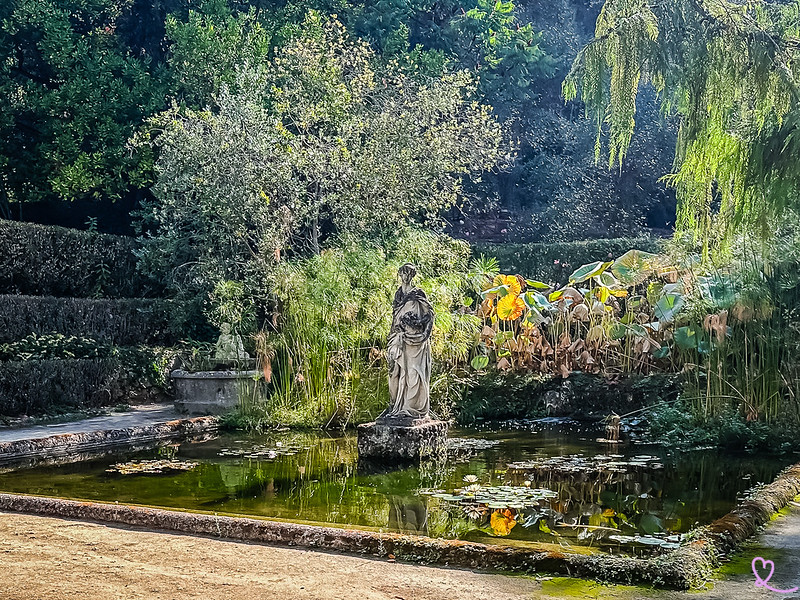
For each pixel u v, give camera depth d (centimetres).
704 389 1030
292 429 1054
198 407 1146
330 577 393
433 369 1138
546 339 1271
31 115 1712
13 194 1714
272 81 1650
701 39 802
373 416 1064
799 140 838
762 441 891
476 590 374
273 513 564
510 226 2091
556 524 530
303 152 1438
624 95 820
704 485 677
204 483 686
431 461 798
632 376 1152
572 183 2055
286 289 1099
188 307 1493
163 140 1581
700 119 834
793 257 969
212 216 1513
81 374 1206
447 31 2147
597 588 379
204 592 368
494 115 2186
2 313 1257
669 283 1180
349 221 1423
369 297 1080
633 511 573
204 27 1731
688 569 387
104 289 1572
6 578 391
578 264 1686
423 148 1494
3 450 842
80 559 427
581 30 2627
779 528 489
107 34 1875
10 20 1650
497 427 1098
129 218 1920
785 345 941
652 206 2077
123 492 647
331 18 1923
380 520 541
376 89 1606
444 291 1125
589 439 974
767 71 792
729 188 906
